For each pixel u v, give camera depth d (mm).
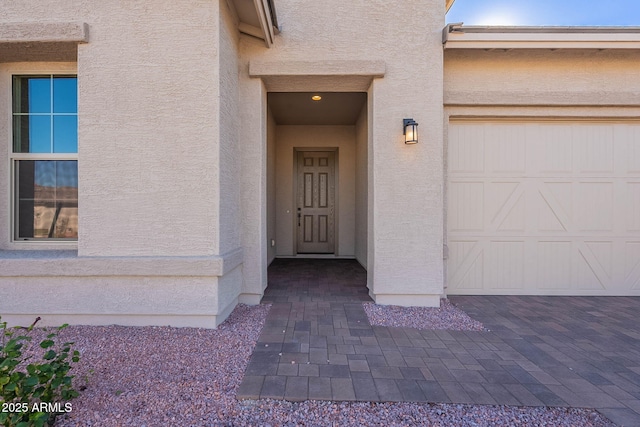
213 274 3445
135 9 3500
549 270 5109
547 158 5070
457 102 4723
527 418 2168
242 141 4367
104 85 3486
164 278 3502
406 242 4359
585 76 4758
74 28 3410
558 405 2293
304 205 8422
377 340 3344
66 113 4094
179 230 3527
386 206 4355
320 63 4262
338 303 4496
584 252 5090
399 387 2486
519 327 3777
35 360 2721
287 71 4266
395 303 4418
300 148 8219
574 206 5090
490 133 5051
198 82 3529
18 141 4094
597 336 3539
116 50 3492
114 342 3123
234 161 4109
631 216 5074
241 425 2055
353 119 7586
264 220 4660
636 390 2504
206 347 3074
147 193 3510
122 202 3500
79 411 2115
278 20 4316
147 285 3496
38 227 4117
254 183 4383
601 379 2654
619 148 5055
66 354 2135
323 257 8242
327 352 3053
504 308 4465
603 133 5055
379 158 4348
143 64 3502
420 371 2734
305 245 8438
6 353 1946
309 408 2238
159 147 3514
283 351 3053
